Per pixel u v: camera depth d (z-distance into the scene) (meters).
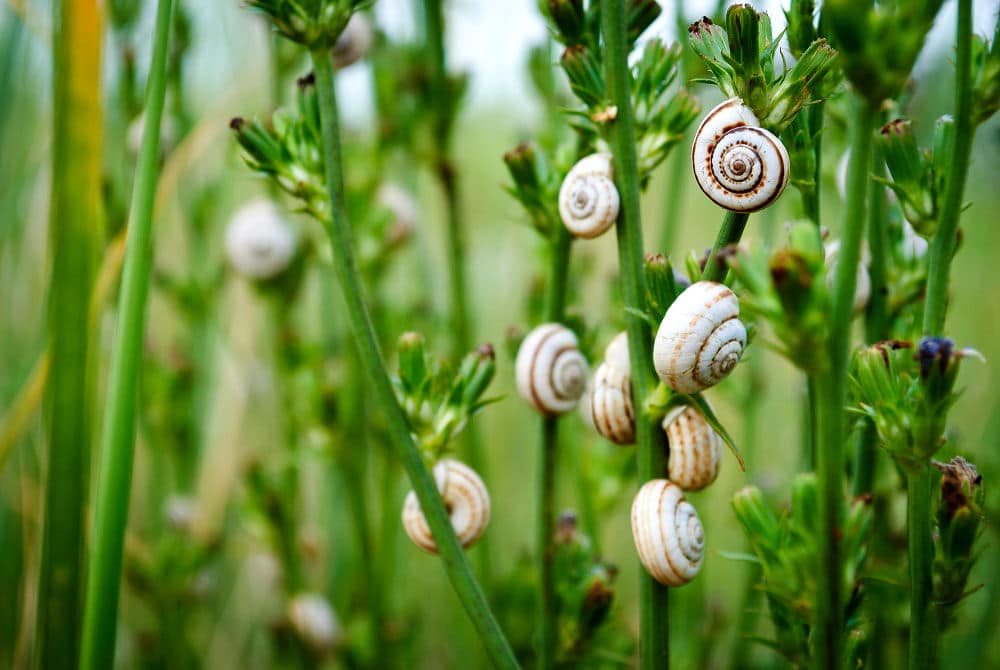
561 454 0.47
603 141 0.30
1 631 0.46
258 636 0.56
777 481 0.49
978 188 0.71
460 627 0.51
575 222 0.29
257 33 0.52
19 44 0.51
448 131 0.40
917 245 0.32
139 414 0.47
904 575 0.34
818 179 0.30
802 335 0.25
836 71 0.29
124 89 0.42
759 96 0.27
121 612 0.53
